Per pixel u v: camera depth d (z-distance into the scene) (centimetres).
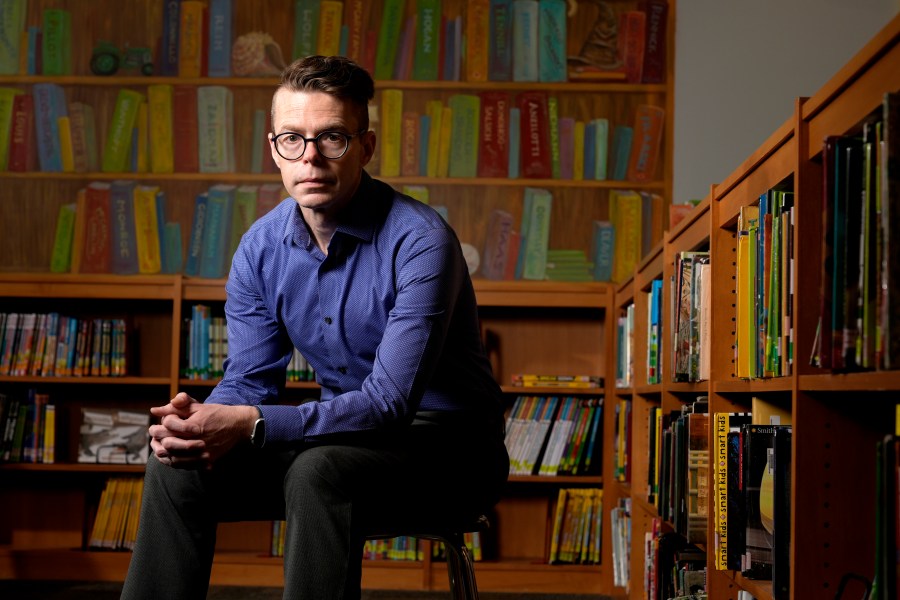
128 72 427
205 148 425
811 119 138
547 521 414
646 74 428
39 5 428
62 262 421
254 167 425
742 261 175
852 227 115
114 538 407
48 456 404
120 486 409
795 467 136
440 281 165
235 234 423
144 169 425
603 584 396
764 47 427
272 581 400
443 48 429
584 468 401
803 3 428
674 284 246
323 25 428
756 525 162
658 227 423
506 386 404
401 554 400
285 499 142
